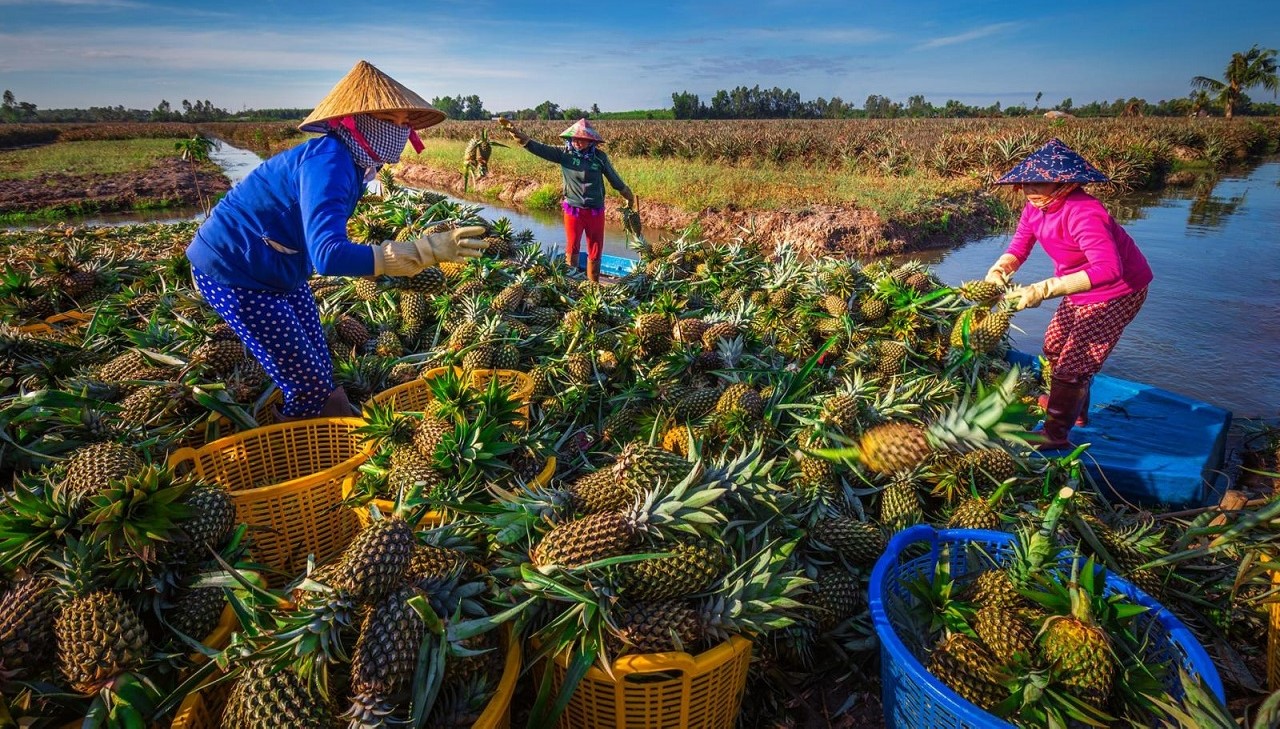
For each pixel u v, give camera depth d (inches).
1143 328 406.6
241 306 167.0
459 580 111.5
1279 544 126.8
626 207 422.0
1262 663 135.3
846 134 1721.2
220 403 179.6
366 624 97.0
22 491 111.4
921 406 198.7
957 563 134.0
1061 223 211.8
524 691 120.9
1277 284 503.5
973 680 104.8
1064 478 172.2
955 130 1962.4
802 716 128.4
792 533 140.3
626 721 105.7
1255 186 1154.7
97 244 381.4
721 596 112.0
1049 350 238.1
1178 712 91.0
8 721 93.2
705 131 1909.4
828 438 169.0
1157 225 767.7
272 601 106.0
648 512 115.1
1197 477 196.9
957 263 663.1
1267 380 329.1
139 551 106.7
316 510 155.9
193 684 96.5
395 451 157.6
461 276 301.9
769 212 854.5
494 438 145.4
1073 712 96.3
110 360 214.4
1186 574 150.9
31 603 101.4
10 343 191.0
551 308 292.4
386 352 237.8
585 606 102.6
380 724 90.0
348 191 156.1
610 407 217.3
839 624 135.5
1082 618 103.7
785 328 276.8
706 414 196.9
